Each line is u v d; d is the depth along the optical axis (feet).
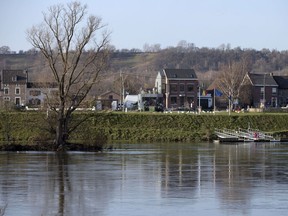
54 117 496.64
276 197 265.75
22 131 599.57
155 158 436.35
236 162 411.54
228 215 230.07
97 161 411.54
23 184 300.61
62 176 330.54
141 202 253.44
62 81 478.59
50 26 472.03
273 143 642.22
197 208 241.55
